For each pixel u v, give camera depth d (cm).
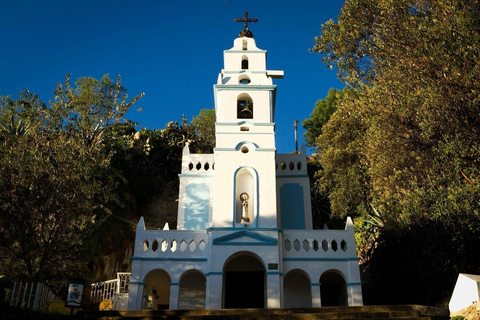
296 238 2334
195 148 5016
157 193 4553
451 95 1518
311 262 2266
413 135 1720
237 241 2272
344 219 4147
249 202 2442
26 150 2005
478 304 1335
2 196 1847
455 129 1530
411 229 2041
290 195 2686
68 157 2066
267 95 2689
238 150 2517
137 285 2175
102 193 2319
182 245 2308
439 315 1493
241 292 2353
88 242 2192
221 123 2586
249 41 2916
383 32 1939
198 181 2730
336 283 2464
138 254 2255
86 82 3469
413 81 1716
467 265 1762
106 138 3472
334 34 2305
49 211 1894
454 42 1509
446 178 1538
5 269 1958
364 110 2008
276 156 2797
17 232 1841
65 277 2125
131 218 4069
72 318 1427
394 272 2375
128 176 4219
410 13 1830
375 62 2108
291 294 2383
